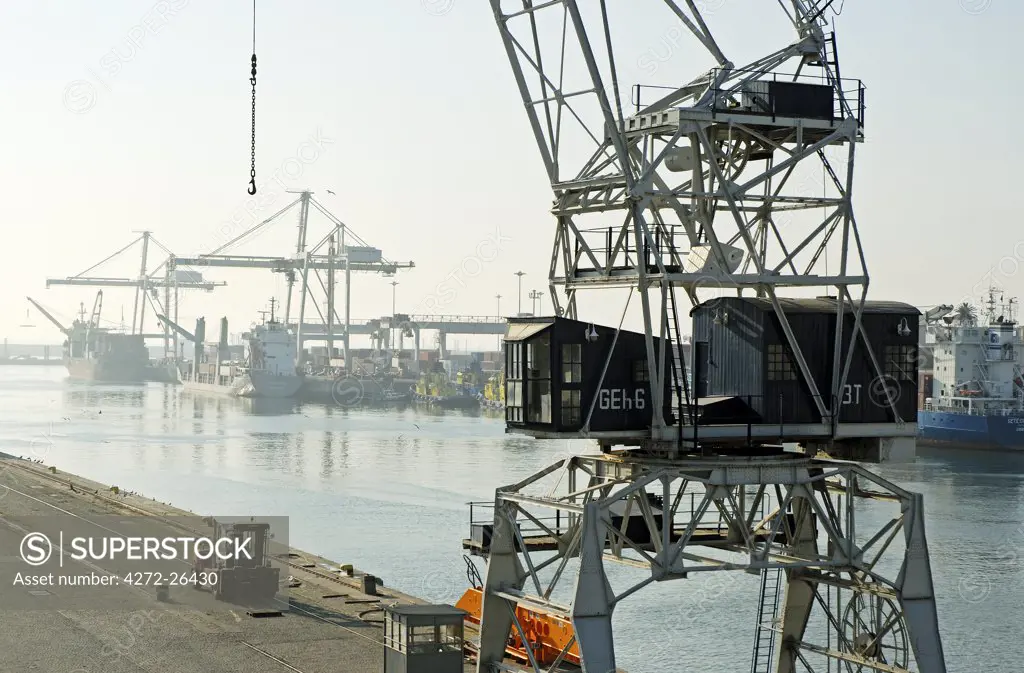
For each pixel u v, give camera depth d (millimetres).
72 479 115188
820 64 37656
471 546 40531
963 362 174125
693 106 36250
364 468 145250
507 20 38438
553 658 41312
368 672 43062
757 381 37000
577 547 37188
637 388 36188
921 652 35906
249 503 113625
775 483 36438
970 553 82250
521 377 36406
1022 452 160500
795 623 41188
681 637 59656
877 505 103875
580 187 37375
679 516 73000
